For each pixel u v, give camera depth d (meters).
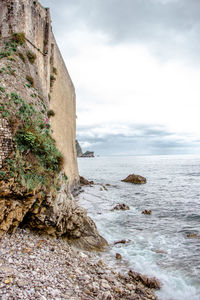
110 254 12.07
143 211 20.88
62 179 12.17
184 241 14.16
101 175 60.53
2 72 11.91
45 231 10.56
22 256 8.03
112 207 22.36
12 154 8.84
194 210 22.05
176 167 91.88
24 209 9.17
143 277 9.38
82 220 13.02
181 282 9.56
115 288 8.09
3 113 9.12
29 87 13.50
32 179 9.34
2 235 8.46
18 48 14.52
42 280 6.88
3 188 8.05
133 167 95.38
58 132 22.34
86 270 8.97
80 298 6.65
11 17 15.12
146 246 13.30
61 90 24.62
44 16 18.06
